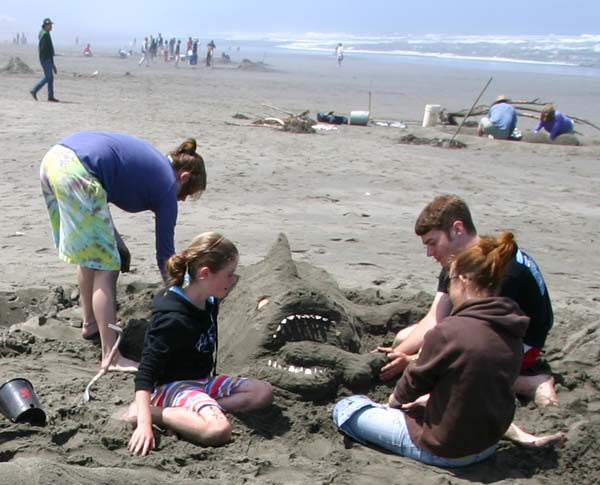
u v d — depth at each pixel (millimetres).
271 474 3783
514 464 4082
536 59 86500
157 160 4883
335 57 82875
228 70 49281
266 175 12461
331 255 8047
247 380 4320
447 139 18250
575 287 7477
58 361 5004
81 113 18734
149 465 3717
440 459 3965
